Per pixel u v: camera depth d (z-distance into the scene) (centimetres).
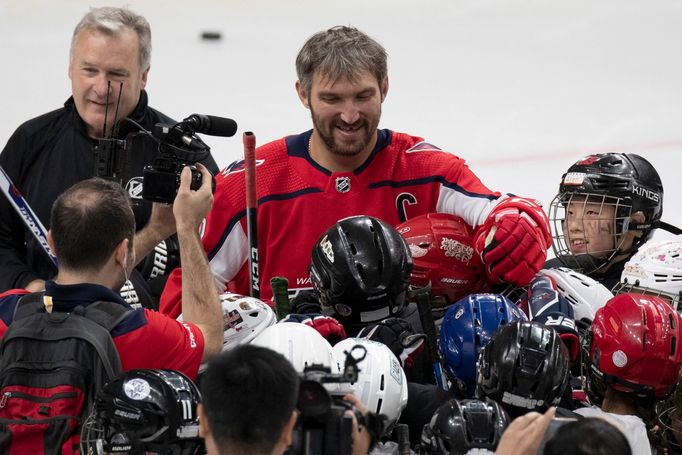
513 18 3153
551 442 832
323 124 1438
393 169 1525
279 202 1522
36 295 1085
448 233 1396
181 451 970
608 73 2878
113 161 1438
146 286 1480
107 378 1024
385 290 1216
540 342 1079
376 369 1073
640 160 1631
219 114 2717
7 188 1436
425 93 2822
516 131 2655
